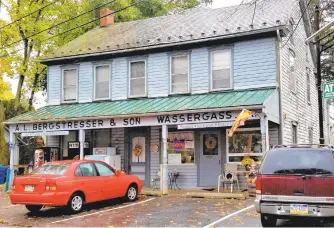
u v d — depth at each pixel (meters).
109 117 17.80
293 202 8.56
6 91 25.22
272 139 17.30
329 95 13.59
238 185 17.25
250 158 17.58
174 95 19.30
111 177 13.80
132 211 12.48
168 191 17.52
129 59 20.64
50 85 22.52
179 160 19.08
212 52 18.72
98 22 29.59
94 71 21.44
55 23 26.89
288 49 18.98
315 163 8.68
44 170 12.73
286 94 18.20
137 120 17.44
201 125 16.06
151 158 19.80
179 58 19.53
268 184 8.76
